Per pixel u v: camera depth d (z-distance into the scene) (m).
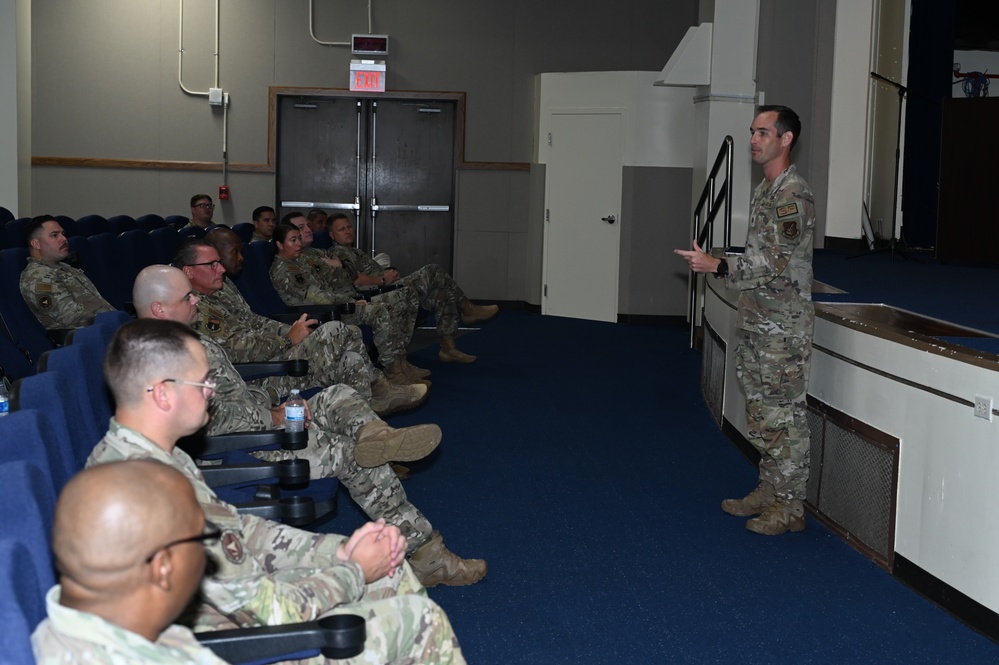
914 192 8.50
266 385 4.04
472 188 9.73
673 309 9.34
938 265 7.20
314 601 1.82
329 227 7.04
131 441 1.86
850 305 4.18
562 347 7.96
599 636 2.87
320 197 9.68
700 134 8.11
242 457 2.93
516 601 3.10
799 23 8.33
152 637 1.29
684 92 9.11
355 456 2.97
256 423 3.11
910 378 3.25
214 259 3.99
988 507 2.87
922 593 3.20
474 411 5.70
